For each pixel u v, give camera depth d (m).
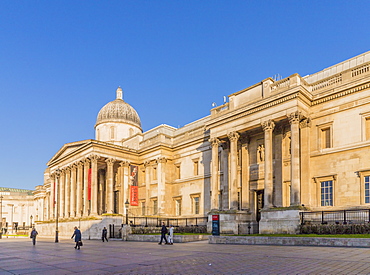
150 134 62.94
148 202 56.69
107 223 47.19
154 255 21.42
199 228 43.78
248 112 39.50
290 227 32.03
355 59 37.66
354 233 26.55
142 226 48.59
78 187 58.22
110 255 22.58
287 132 38.62
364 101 32.84
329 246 23.09
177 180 55.50
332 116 35.12
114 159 57.78
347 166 33.00
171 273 14.26
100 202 63.12
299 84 35.50
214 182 43.19
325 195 34.41
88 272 15.41
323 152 35.00
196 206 52.03
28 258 22.31
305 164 35.72
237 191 41.72
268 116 37.31
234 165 40.56
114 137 73.12
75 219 53.94
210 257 19.30
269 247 24.31
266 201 35.56
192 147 54.06
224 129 42.50
